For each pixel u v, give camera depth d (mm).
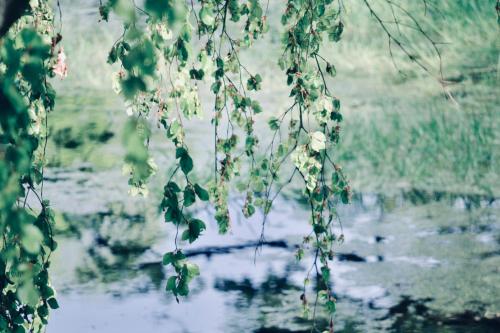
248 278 8000
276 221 9664
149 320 7090
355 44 18109
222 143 4262
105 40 17953
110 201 10391
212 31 4281
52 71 3977
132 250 8766
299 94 4164
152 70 1867
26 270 2352
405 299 7477
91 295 7598
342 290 7684
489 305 7332
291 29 4336
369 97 15672
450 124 13852
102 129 13906
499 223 9539
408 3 19000
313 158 4039
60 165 11922
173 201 2951
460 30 18500
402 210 10039
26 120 1866
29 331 3584
